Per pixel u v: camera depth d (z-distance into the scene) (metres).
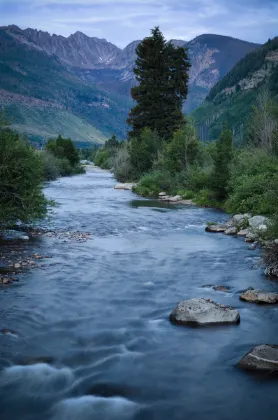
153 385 5.61
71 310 8.34
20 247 14.08
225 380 5.76
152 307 8.57
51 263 12.01
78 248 14.20
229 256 13.26
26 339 6.97
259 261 11.91
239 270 11.59
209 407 5.14
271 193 14.20
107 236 16.66
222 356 6.47
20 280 10.30
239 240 15.95
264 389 5.54
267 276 11.01
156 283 10.27
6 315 8.02
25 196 16.17
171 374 5.90
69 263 12.09
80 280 10.41
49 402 5.21
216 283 10.34
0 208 15.20
